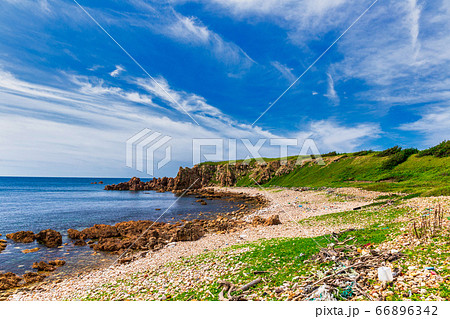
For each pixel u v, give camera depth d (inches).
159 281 735.7
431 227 685.9
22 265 1121.4
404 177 2908.5
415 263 501.0
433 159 3100.4
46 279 966.4
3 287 871.1
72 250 1347.2
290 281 552.4
